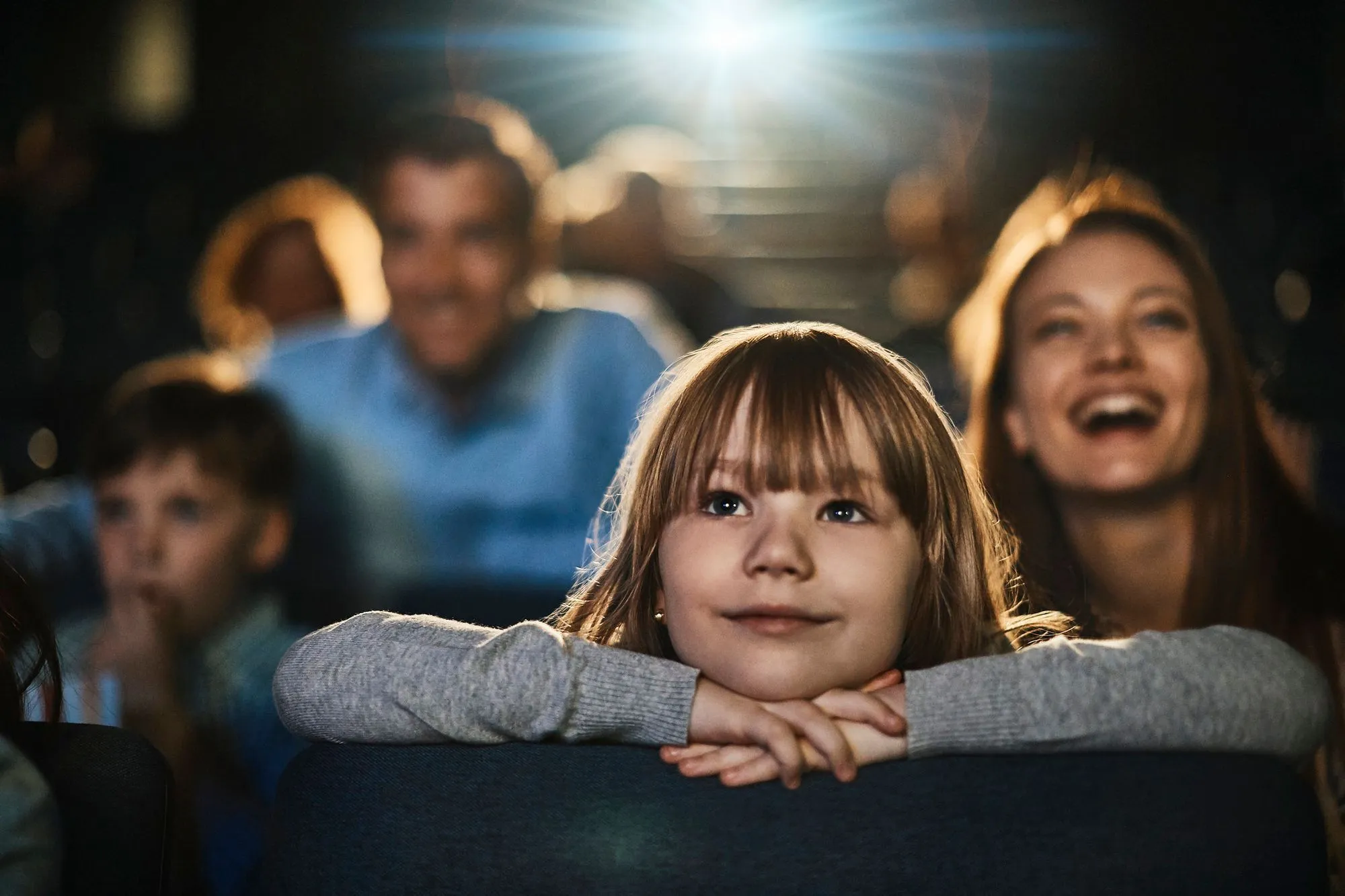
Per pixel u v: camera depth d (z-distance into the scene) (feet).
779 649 3.41
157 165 18.49
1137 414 4.75
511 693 3.42
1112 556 4.91
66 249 16.69
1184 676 3.37
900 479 3.56
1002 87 24.16
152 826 3.51
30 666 4.08
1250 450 4.83
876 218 22.12
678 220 12.82
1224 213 18.07
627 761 3.39
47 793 3.37
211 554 6.05
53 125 16.97
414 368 7.41
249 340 9.50
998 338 5.08
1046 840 3.26
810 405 3.50
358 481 7.36
